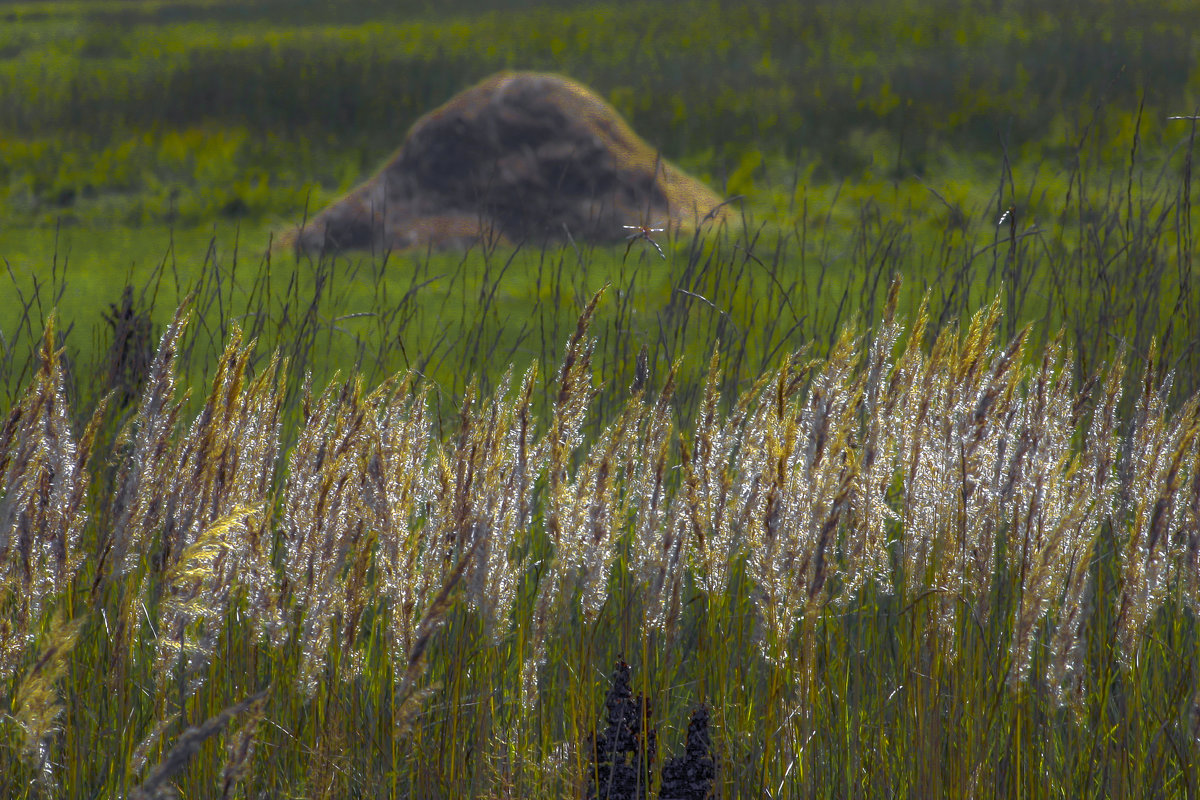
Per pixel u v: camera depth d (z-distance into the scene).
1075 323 14.91
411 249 44.97
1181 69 78.38
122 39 135.62
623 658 9.98
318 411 9.77
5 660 8.86
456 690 9.52
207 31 144.88
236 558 9.34
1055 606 10.25
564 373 9.38
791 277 29.88
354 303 31.23
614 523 9.18
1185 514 9.10
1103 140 51.59
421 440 9.89
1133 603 9.01
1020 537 9.72
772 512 9.04
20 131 89.12
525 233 19.02
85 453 9.27
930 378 9.53
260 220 62.28
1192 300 16.16
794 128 75.88
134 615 9.48
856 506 9.55
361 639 10.85
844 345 9.12
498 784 9.53
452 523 9.11
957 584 9.45
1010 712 9.86
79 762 9.70
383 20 149.62
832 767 10.09
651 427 9.45
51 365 8.95
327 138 85.81
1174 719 10.16
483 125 47.53
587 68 102.75
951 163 65.25
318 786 9.31
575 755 9.57
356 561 9.35
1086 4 106.50
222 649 10.23
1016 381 9.48
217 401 9.34
